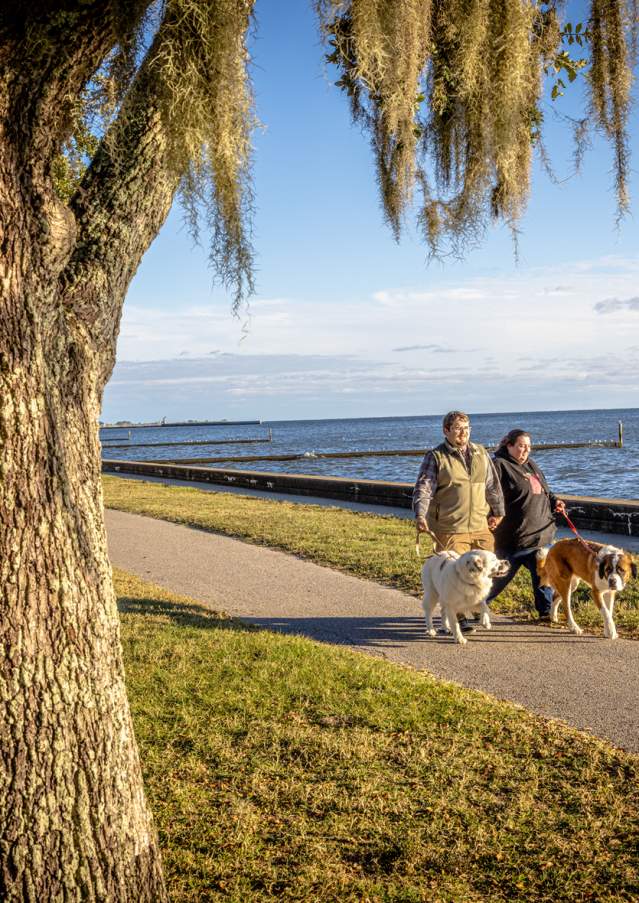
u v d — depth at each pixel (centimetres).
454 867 368
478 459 762
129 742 302
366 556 1138
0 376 263
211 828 402
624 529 1266
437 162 488
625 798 423
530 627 786
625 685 601
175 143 310
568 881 353
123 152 311
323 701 572
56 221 277
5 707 266
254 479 2353
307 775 460
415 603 897
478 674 645
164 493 2211
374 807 420
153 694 590
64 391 294
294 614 855
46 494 275
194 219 329
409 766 466
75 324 302
